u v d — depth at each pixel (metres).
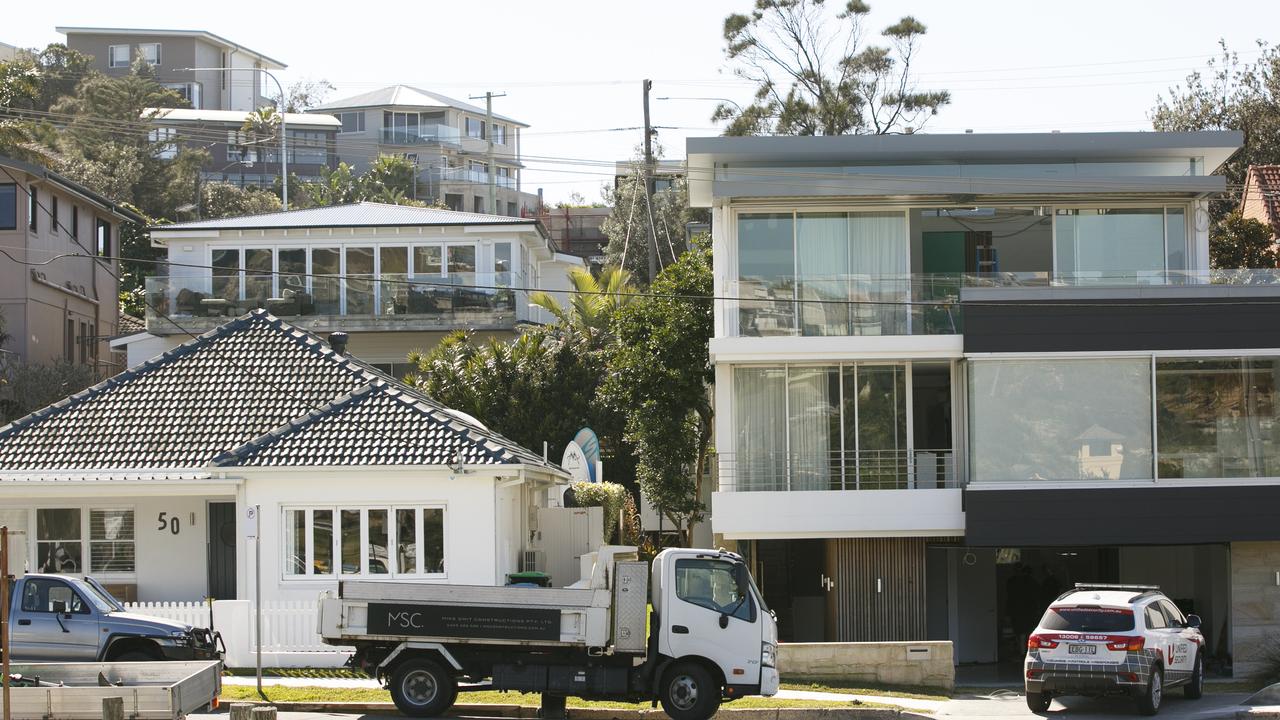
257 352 37.56
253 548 31.52
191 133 118.12
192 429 34.53
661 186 92.12
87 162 94.81
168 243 61.03
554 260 75.62
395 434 32.44
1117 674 25.83
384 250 61.16
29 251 55.38
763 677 23.66
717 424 37.72
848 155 38.53
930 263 41.41
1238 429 36.22
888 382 37.56
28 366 51.81
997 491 35.84
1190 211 39.47
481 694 26.58
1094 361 36.38
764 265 38.62
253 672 29.00
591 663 23.38
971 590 40.31
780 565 41.97
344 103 134.62
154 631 25.06
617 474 54.78
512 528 35.34
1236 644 36.41
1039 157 39.00
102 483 31.61
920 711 27.22
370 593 23.38
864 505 36.34
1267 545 36.47
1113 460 36.16
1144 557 41.38
